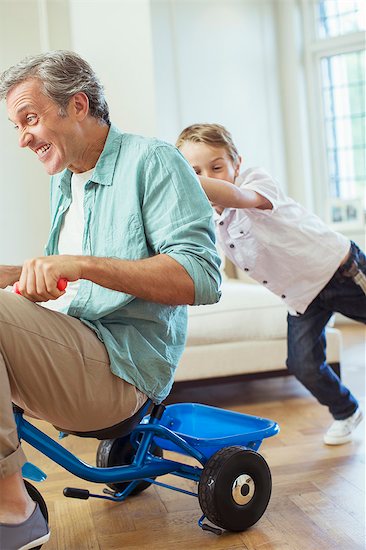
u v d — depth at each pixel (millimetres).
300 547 1590
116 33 4121
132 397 1521
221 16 4977
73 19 4059
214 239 1541
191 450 1731
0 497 1338
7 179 4141
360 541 1602
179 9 4770
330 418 2730
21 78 1477
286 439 2471
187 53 4797
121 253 1521
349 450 2314
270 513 1798
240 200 2027
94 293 1521
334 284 2348
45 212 4223
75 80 1501
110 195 1552
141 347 1535
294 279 2336
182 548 1621
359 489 1932
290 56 5246
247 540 1647
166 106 4664
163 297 1425
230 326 3000
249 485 1700
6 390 1327
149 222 1516
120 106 4125
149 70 4156
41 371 1395
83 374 1437
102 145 1592
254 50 5145
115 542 1669
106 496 1839
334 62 5293
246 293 3072
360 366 3615
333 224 5164
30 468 1504
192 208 1493
